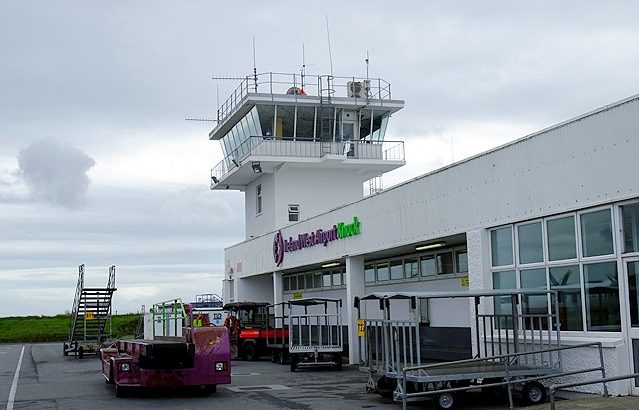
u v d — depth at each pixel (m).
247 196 44.44
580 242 15.51
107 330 72.00
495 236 18.41
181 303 19.53
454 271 24.25
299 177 39.94
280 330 31.64
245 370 26.17
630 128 14.10
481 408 14.45
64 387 21.77
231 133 43.41
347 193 40.72
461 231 19.55
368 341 17.27
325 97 39.47
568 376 15.57
